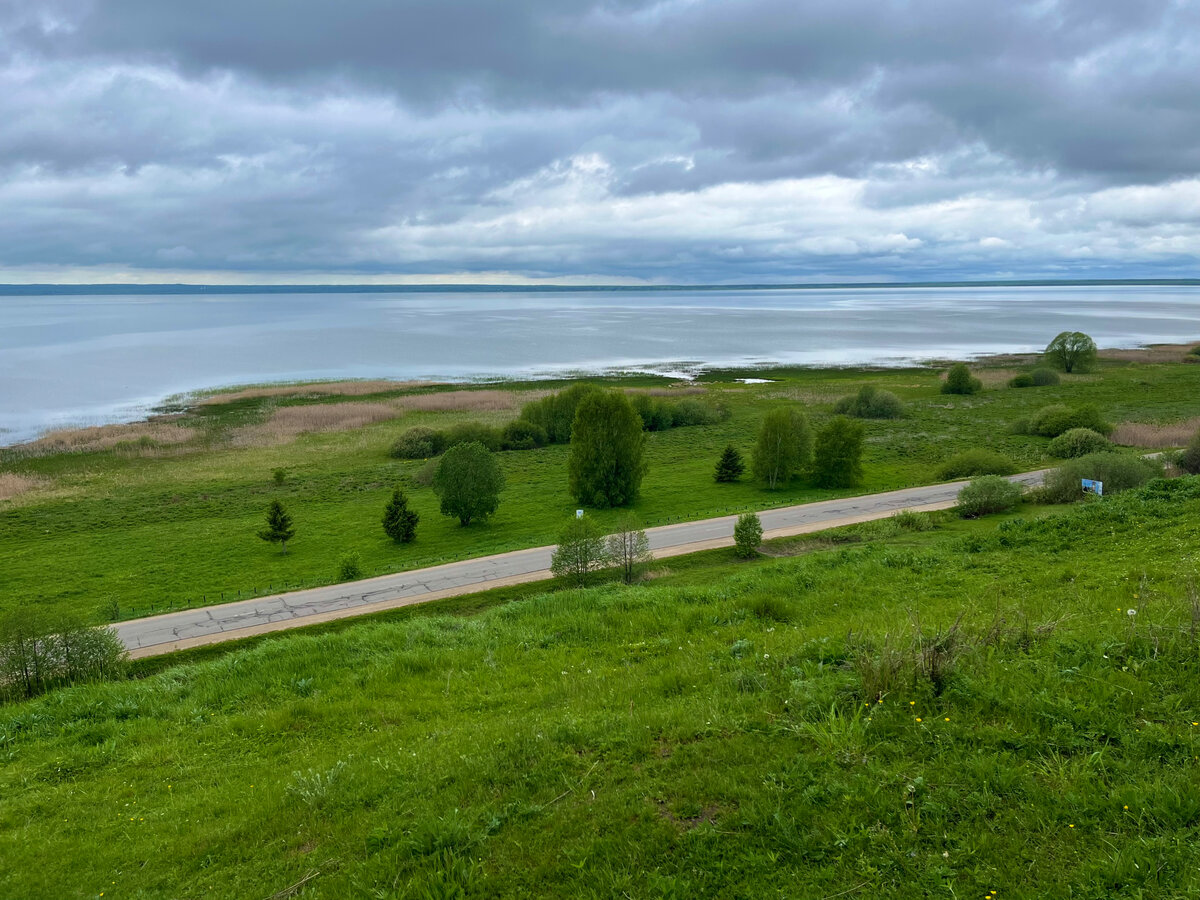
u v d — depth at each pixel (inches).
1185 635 426.6
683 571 1342.3
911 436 3021.7
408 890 301.6
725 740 389.4
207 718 609.0
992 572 826.2
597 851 313.7
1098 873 268.4
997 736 351.3
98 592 1561.3
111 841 401.4
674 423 3518.7
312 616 1258.6
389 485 2513.5
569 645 721.0
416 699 593.6
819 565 1008.9
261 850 361.4
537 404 3351.4
